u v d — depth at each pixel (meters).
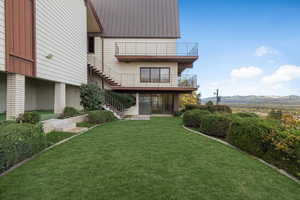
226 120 6.67
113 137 6.55
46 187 2.96
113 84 15.34
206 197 2.74
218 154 4.75
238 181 3.26
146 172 3.54
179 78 16.59
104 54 16.53
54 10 8.76
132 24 17.28
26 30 6.84
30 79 11.69
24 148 4.12
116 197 2.69
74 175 3.39
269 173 3.62
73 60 10.94
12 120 6.12
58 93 9.48
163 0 19.09
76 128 8.35
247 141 4.93
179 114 15.34
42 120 7.87
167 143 5.77
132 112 16.30
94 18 14.23
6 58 5.86
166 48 16.53
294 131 4.02
